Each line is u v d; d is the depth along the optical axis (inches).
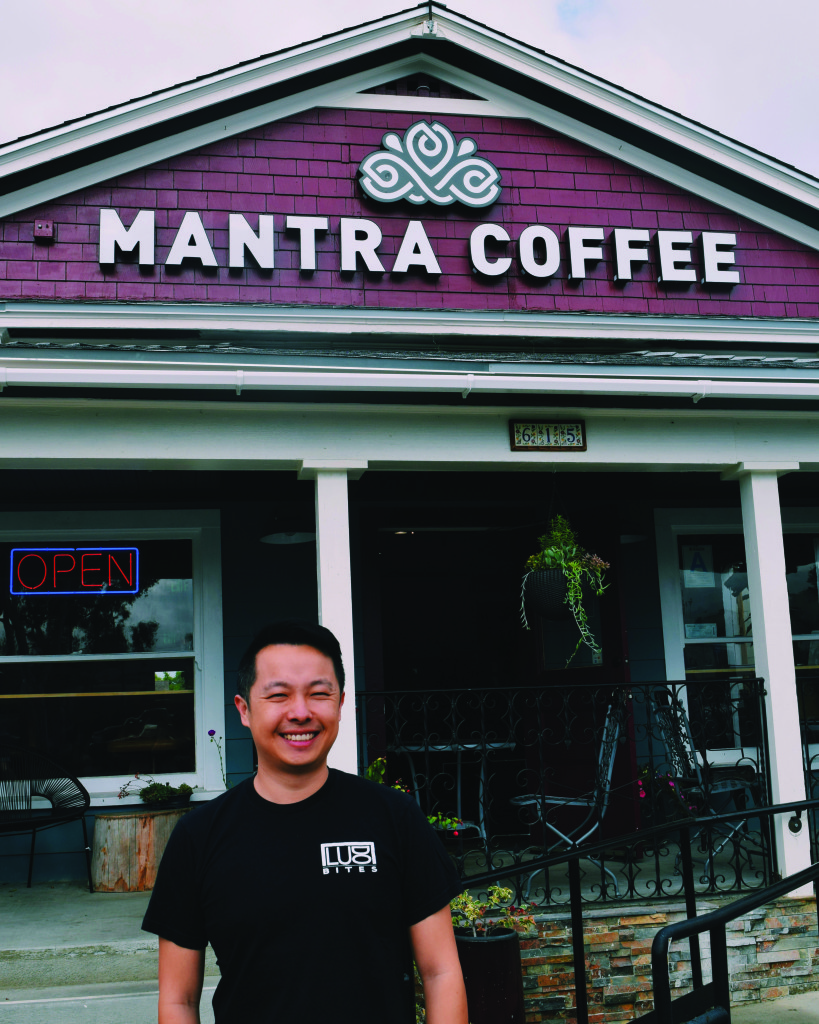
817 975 206.4
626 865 243.3
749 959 204.7
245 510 277.7
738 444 220.7
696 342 288.7
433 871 72.5
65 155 259.3
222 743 264.5
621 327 283.4
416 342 274.5
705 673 296.5
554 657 276.1
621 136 294.0
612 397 209.3
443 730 329.7
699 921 100.9
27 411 190.5
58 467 198.2
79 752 262.7
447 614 339.9
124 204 264.4
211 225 267.0
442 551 326.3
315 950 66.6
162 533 275.1
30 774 246.5
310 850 69.3
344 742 193.0
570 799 221.6
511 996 166.4
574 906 135.5
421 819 74.2
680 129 292.7
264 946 66.8
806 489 304.7
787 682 214.1
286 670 73.2
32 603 267.7
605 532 261.7
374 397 199.0
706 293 293.6
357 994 66.5
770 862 214.5
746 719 294.2
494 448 209.3
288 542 274.4
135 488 266.4
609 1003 197.3
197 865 71.0
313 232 269.6
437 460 206.1
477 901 189.2
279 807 71.6
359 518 281.0
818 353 298.0
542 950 196.7
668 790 236.7
